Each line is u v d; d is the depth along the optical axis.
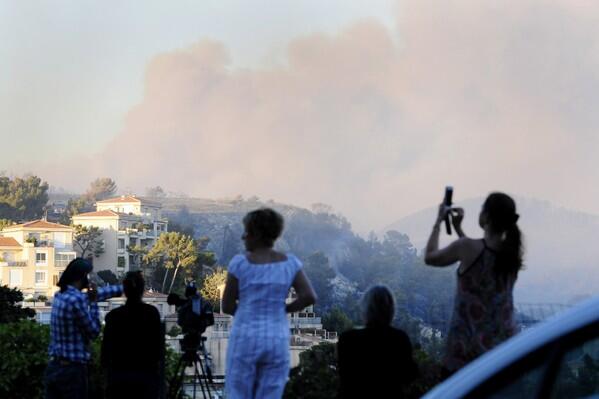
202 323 9.63
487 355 3.26
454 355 6.20
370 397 6.32
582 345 3.14
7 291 26.00
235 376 6.81
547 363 3.14
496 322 6.10
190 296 9.66
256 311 6.83
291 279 6.92
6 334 10.64
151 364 7.90
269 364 6.83
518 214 6.17
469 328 6.14
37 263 135.12
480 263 6.14
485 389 3.16
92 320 8.43
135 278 7.95
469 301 6.16
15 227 140.88
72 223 153.12
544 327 3.19
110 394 7.84
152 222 162.75
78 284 8.55
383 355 6.33
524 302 6.74
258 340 6.77
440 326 7.83
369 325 6.45
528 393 3.13
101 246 149.62
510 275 6.19
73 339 8.40
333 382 8.10
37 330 10.88
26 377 10.52
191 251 122.56
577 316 3.15
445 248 6.28
